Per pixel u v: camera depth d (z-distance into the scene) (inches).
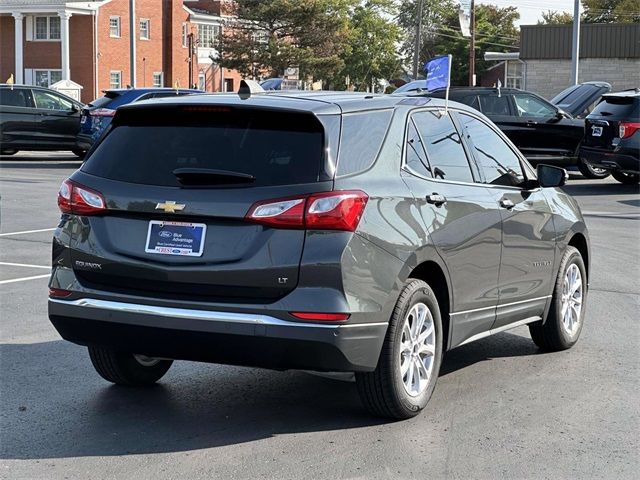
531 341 321.1
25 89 1080.8
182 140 216.4
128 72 2480.3
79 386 256.2
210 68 2888.8
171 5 2635.3
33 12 2297.0
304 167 205.5
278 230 202.2
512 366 285.3
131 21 1428.4
